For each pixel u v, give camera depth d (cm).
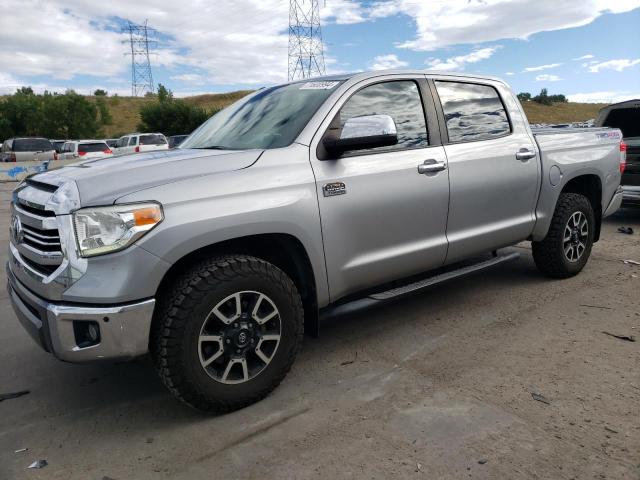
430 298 473
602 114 851
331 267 326
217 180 281
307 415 288
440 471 236
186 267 287
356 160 337
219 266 274
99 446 270
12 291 311
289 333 304
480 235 415
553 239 486
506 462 240
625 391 299
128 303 254
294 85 388
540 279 514
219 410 287
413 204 363
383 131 314
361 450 254
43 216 271
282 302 298
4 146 2425
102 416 299
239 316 283
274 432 273
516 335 383
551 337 377
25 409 311
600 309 429
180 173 280
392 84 373
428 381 320
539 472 233
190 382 270
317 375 335
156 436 276
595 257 598
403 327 408
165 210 261
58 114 5519
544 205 470
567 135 497
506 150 432
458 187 392
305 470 241
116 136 5922
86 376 351
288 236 308
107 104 8162
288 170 306
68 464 256
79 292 252
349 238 332
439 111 396
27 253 281
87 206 253
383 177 346
